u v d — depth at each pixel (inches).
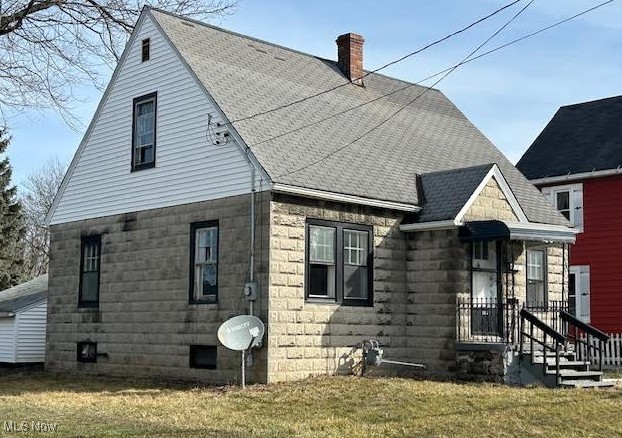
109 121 866.1
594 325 1116.5
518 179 952.3
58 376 840.3
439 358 747.4
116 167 849.5
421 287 769.6
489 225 728.3
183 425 482.6
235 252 705.0
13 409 549.0
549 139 1256.8
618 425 507.8
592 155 1159.6
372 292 751.7
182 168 770.8
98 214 863.7
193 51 804.0
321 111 847.7
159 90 807.7
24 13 674.8
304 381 666.2
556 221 879.1
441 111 1067.3
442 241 759.7
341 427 485.7
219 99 745.6
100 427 463.8
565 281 866.8
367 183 760.3
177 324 754.8
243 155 706.2
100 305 845.2
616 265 1106.7
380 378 697.0
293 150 738.2
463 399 576.1
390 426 488.4
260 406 562.9
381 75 1040.8
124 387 707.4
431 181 818.8
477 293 765.9
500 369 700.0
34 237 2497.5
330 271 724.7
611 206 1122.0
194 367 733.9
